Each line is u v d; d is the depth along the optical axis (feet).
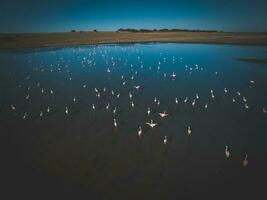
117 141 68.03
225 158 59.72
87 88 118.01
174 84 123.54
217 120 80.07
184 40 343.46
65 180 53.11
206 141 67.21
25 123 79.82
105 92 111.65
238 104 93.97
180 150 63.16
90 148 64.80
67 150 63.98
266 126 75.36
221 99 99.96
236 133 71.36
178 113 86.28
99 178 53.52
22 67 165.27
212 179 52.75
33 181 53.01
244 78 131.64
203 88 115.75
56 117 84.23
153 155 61.21
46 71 153.99
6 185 51.93
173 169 55.93
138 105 94.63
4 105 95.96
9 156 61.77
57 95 107.65
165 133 71.92
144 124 78.02
